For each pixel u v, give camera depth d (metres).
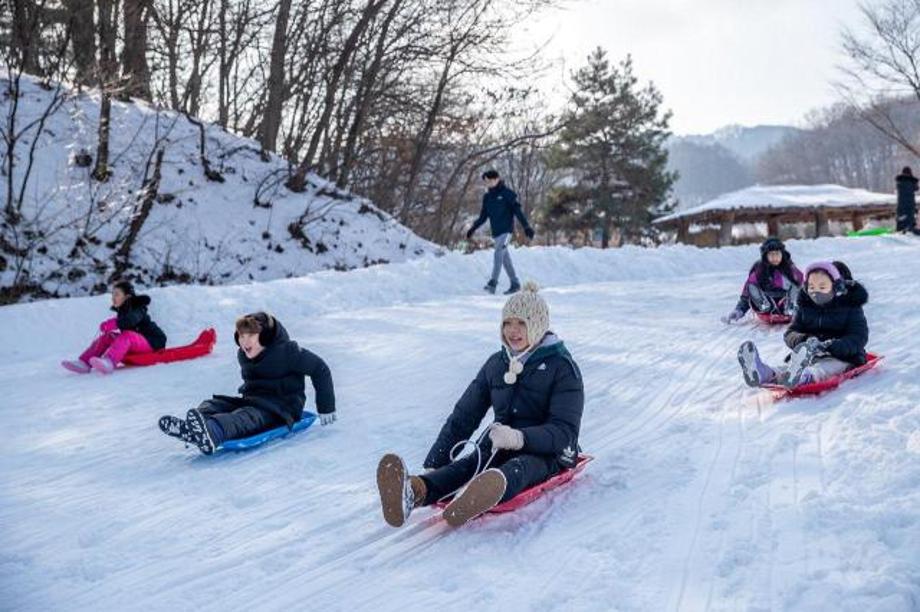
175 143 19.08
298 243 18.11
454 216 29.25
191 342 10.22
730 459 4.66
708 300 11.53
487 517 4.00
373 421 6.11
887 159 131.88
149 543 3.89
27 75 18.86
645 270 16.19
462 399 4.33
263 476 4.88
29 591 3.38
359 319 11.20
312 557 3.65
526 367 4.19
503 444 3.84
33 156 16.12
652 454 4.91
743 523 3.65
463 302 12.66
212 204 18.12
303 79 22.44
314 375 5.84
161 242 16.55
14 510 4.43
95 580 3.49
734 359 7.61
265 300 12.23
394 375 7.73
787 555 3.27
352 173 26.39
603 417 5.91
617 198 43.69
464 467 3.98
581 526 3.82
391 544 3.76
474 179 31.95
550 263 15.75
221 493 4.61
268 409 5.51
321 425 5.98
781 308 9.16
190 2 21.31
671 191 45.53
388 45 22.41
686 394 6.43
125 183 16.61
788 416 5.42
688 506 3.96
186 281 16.00
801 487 4.04
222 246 17.17
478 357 8.41
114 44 17.58
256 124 25.16
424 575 3.39
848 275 6.25
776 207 33.69
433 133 25.69
